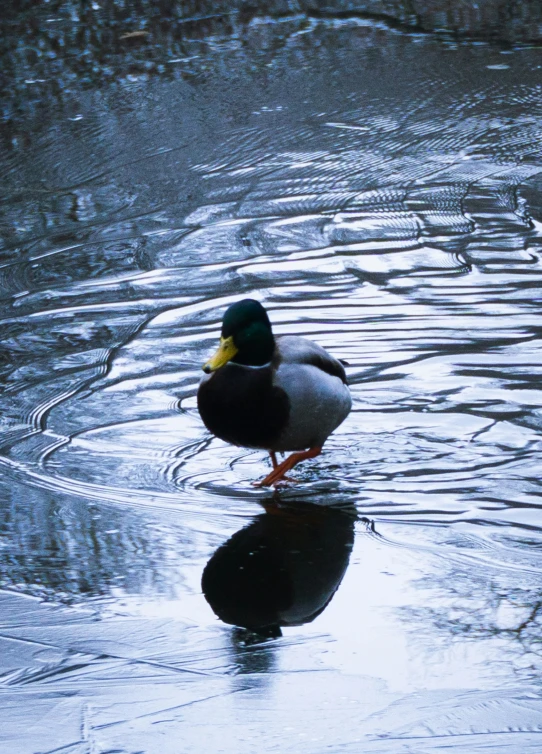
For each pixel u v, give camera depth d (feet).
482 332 29.63
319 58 60.34
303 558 18.92
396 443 23.76
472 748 13.06
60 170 45.83
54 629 16.51
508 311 31.07
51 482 22.13
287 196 42.22
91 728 13.65
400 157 46.11
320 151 47.09
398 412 25.22
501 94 53.67
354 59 59.98
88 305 32.91
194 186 43.68
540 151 46.32
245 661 15.43
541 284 33.01
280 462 23.13
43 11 67.41
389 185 43.01
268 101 53.67
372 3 69.67
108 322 31.55
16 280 35.24
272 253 36.58
